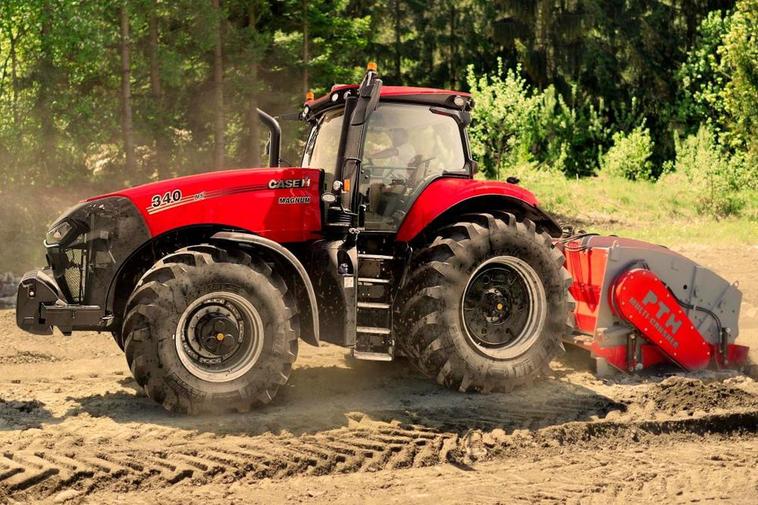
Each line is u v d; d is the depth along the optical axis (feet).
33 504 13.78
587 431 18.24
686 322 22.63
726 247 55.98
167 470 15.16
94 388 20.59
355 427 17.90
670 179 104.42
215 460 15.74
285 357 18.61
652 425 18.74
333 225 19.88
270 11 81.76
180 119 79.66
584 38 127.54
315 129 22.77
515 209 22.11
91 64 66.90
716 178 87.86
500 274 21.02
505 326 21.02
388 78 130.21
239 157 84.53
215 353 18.42
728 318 23.39
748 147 91.15
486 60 133.08
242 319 18.65
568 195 91.71
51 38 61.36
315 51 84.48
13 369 22.74
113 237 18.81
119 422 17.70
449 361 20.03
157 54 71.72
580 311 22.91
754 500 14.99
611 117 126.41
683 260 22.88
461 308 20.18
